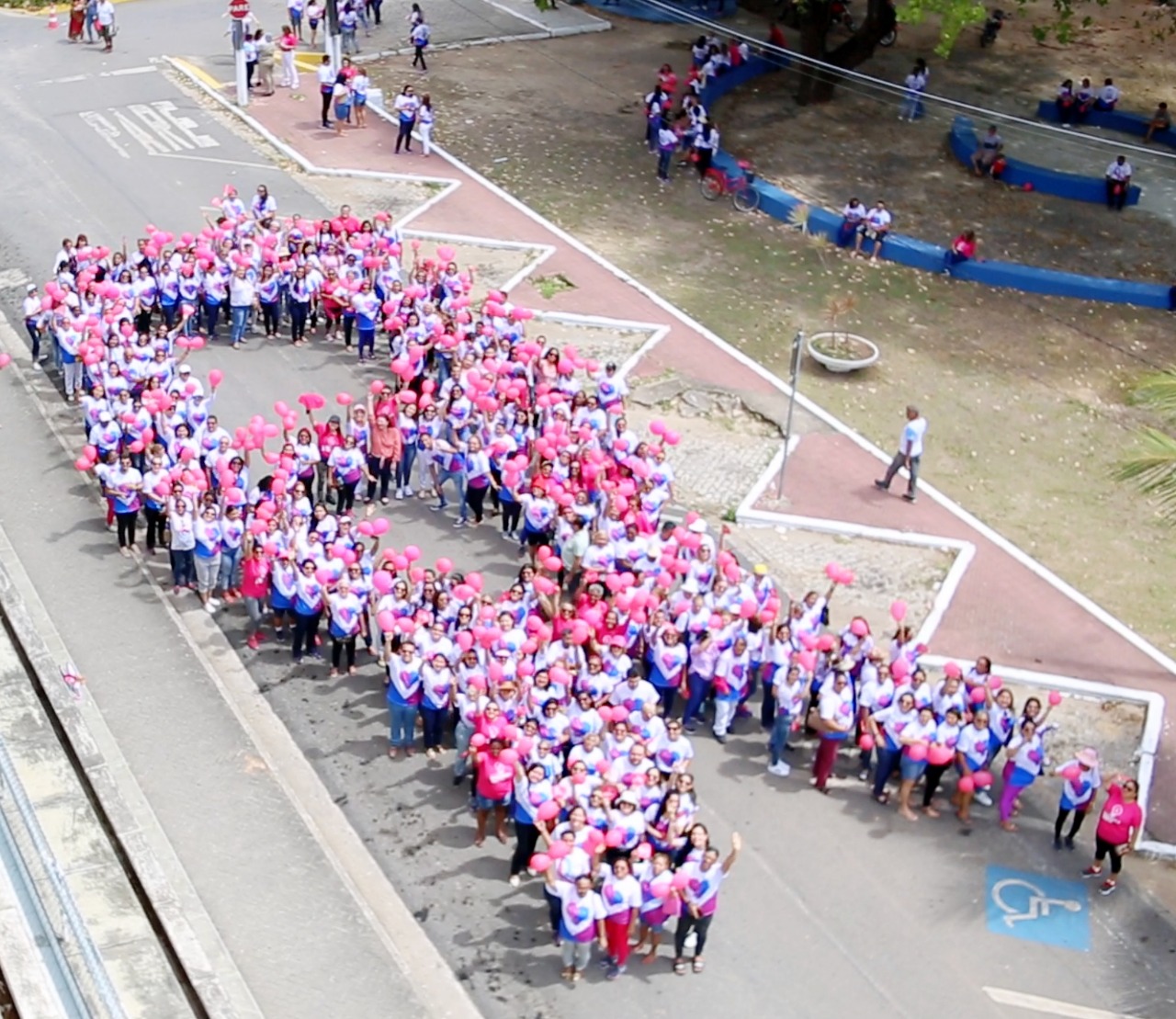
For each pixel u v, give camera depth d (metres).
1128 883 19.55
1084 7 50.72
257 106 41.12
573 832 17.00
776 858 19.41
